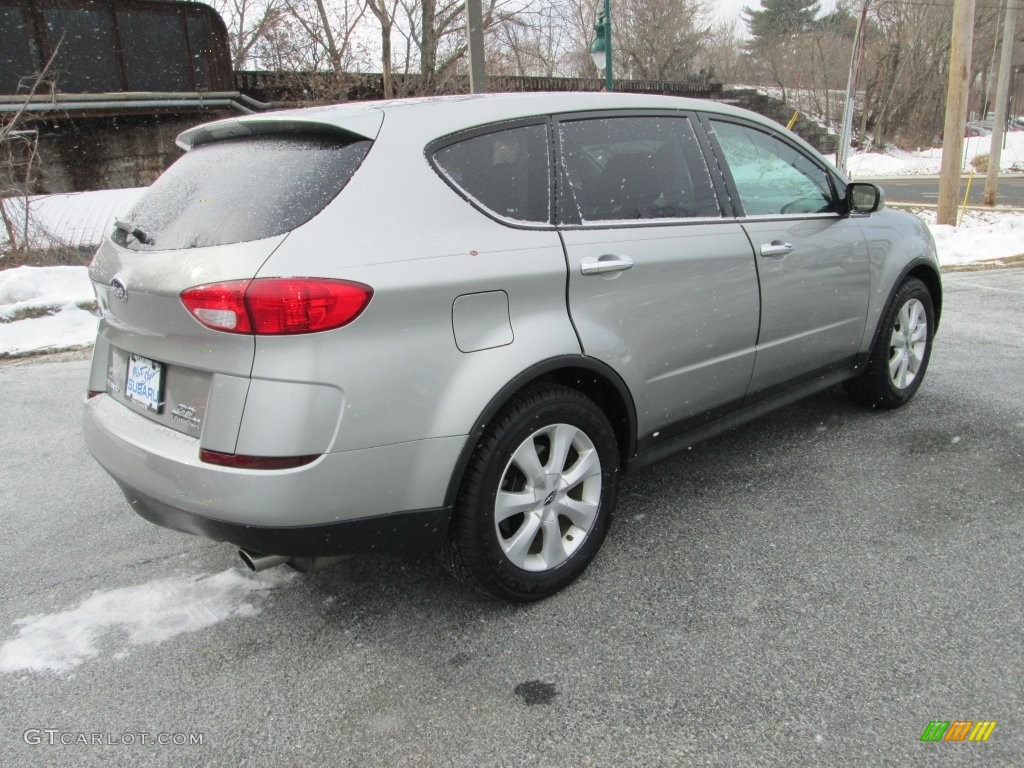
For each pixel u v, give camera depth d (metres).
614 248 2.64
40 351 6.39
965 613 2.43
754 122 3.43
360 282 2.02
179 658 2.36
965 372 5.04
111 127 12.02
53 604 2.67
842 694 2.08
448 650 2.34
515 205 2.46
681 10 32.94
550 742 1.95
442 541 2.33
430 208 2.25
